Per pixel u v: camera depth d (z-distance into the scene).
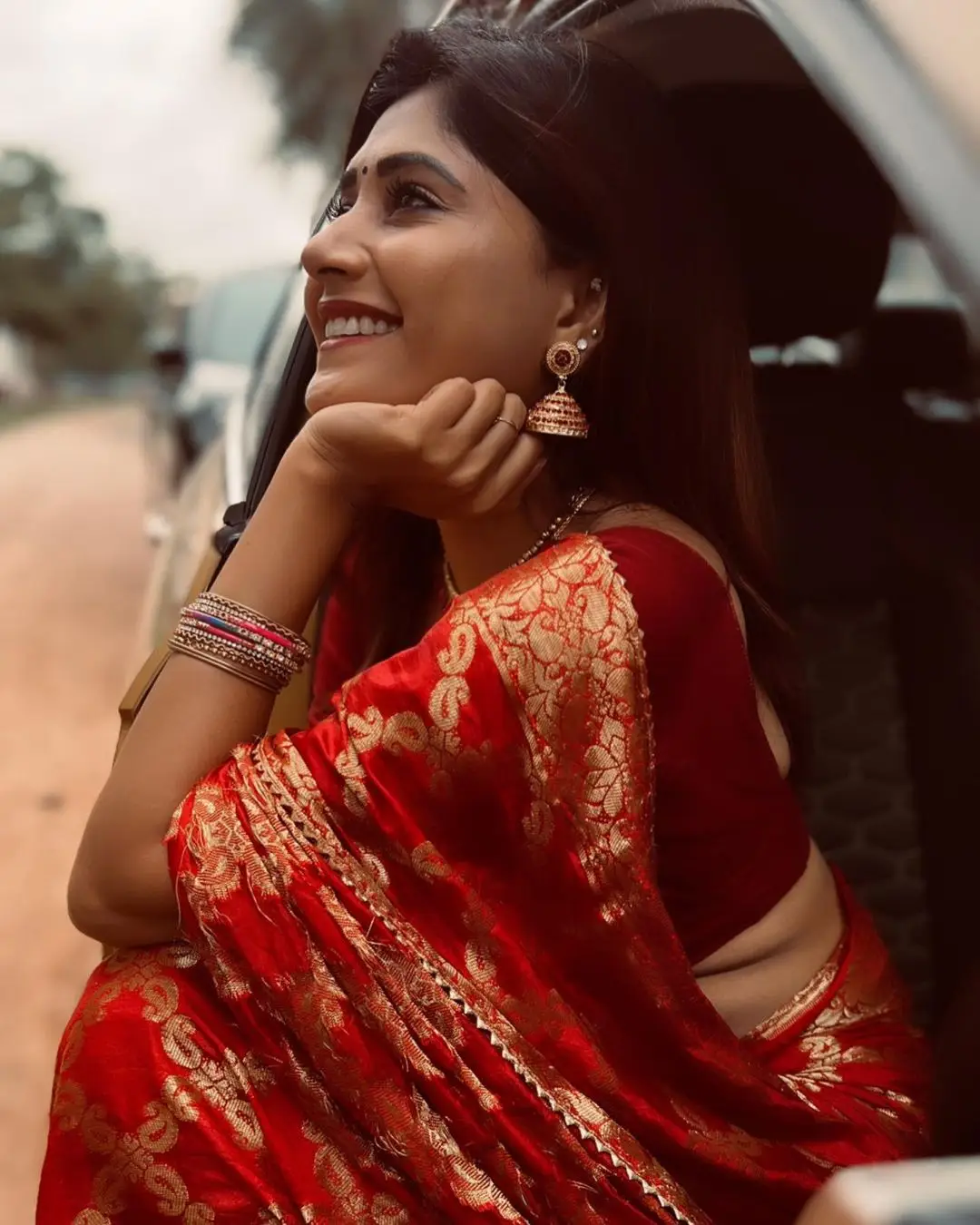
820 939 1.40
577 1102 1.17
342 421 1.28
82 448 20.67
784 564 1.98
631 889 1.20
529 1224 1.14
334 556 1.31
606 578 1.22
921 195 0.85
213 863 1.15
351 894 1.16
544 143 1.33
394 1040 1.13
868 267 1.85
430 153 1.33
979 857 1.76
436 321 1.33
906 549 1.94
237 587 1.28
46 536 9.49
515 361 1.37
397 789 1.17
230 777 1.20
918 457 1.99
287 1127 1.17
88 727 4.86
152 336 7.05
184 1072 1.17
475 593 1.22
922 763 1.94
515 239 1.34
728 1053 1.22
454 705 1.17
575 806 1.20
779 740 1.47
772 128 1.71
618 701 1.20
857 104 0.94
